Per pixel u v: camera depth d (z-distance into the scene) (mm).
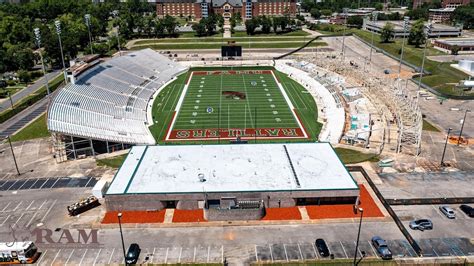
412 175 60250
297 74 123312
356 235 46094
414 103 88312
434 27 191500
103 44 152625
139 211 51094
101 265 41531
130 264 41594
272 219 49219
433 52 152000
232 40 173000
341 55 150500
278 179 53031
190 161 58125
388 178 59250
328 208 51344
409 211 50781
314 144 63250
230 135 77312
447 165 63500
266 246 44344
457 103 96562
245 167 56156
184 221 49000
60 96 76938
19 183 59250
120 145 71625
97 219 49594
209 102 97625
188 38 177375
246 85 113062
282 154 60000
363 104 92812
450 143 72375
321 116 87250
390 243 44500
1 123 87188
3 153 70875
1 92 111062
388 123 80500
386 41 171750
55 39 136250
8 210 51906
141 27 184500
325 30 195125
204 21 183250
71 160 67375
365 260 41625
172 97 102500
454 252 43062
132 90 100875
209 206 50812
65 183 58938
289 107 93125
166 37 183000
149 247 44375
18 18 192625
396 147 69875
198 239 45688
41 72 132625
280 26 190500
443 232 46531
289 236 46031
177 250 43844
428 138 74750
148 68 122750
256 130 79562
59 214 50844
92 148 68688
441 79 114062
